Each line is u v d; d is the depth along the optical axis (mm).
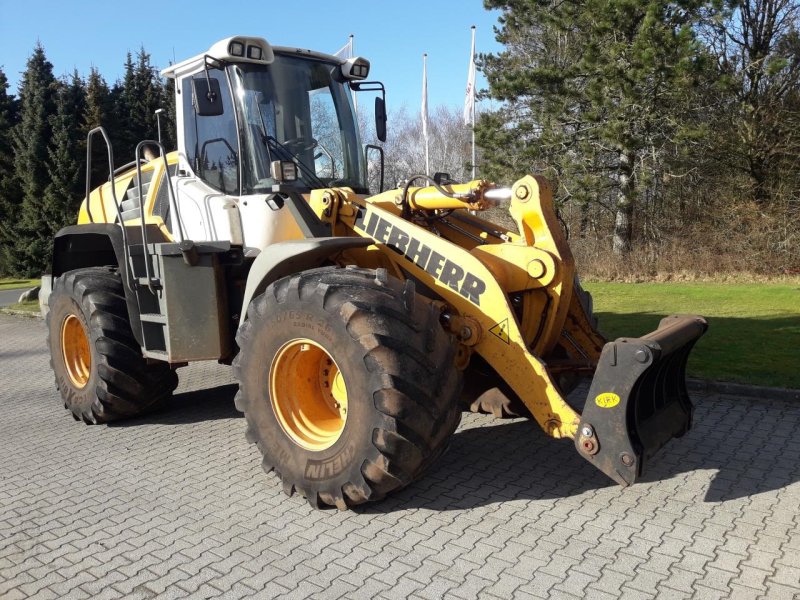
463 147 33281
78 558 3393
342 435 3629
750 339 8156
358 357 3492
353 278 3723
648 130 18188
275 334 3867
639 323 9867
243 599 2959
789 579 2955
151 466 4699
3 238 32531
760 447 4605
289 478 3891
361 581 3062
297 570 3188
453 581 3029
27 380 7973
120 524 3771
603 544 3316
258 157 4691
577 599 2854
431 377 3539
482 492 3998
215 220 4816
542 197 4223
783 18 19562
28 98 30828
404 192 4668
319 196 4562
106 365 5340
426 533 3506
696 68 16266
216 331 4711
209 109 4410
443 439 3646
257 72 4816
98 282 5535
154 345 5031
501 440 4879
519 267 4160
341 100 5285
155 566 3277
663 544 3295
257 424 4039
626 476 3439
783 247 17953
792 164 18969
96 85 31219
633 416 3506
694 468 4258
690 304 12031
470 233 4871
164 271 4625
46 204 30406
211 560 3314
